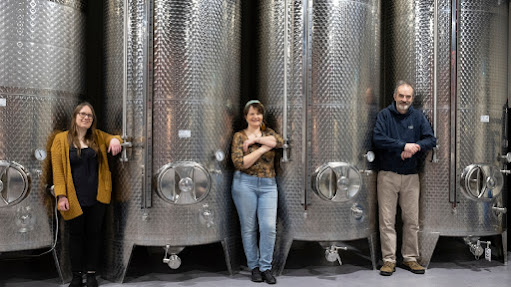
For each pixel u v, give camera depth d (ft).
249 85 14.87
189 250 16.20
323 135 13.64
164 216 12.85
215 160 13.42
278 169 13.98
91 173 12.17
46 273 13.75
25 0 12.14
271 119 14.11
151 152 12.75
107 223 13.43
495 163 14.78
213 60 13.35
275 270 13.94
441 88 14.46
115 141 12.48
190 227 13.03
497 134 14.87
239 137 13.15
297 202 13.73
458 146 14.35
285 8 13.51
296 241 16.75
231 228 13.94
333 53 13.65
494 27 14.78
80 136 12.17
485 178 14.40
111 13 13.43
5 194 11.79
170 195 12.75
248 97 14.84
